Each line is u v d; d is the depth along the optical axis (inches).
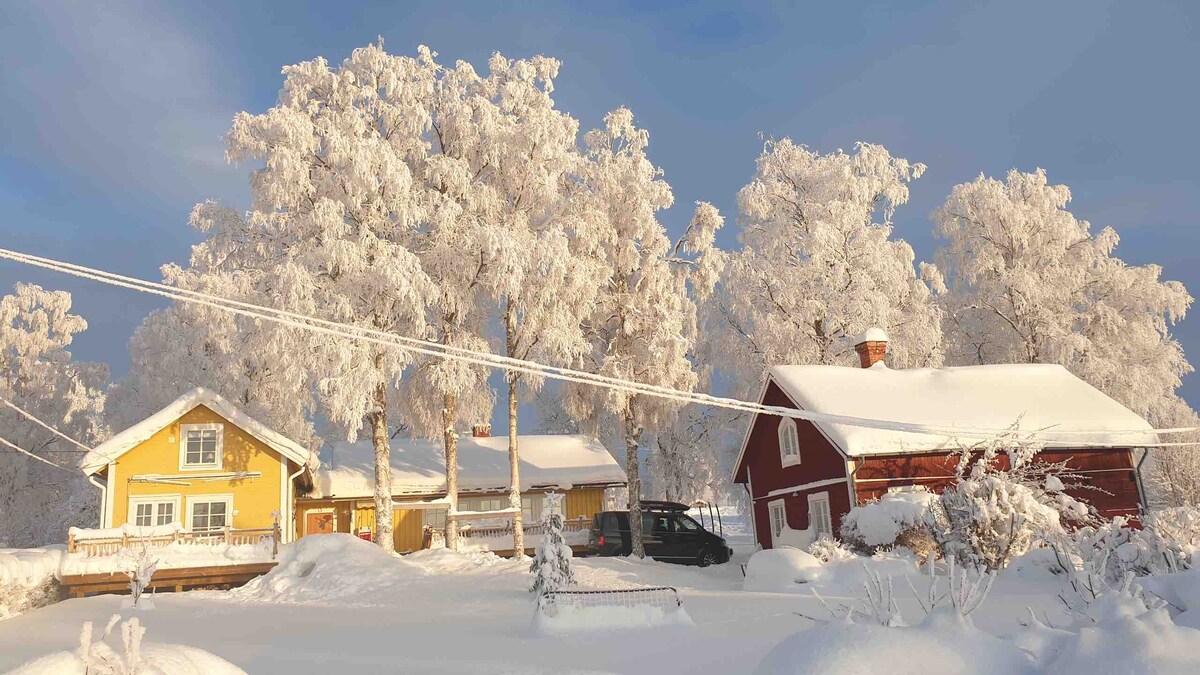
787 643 212.8
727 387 1540.4
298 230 1165.7
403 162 1183.6
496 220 1269.7
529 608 692.7
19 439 1801.2
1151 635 183.6
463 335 1226.0
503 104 1316.4
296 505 1496.1
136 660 203.9
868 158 1540.4
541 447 1707.7
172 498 1174.3
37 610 812.0
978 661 200.7
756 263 1477.6
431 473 1546.5
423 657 453.7
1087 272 1646.2
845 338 1425.9
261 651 493.0
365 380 1075.9
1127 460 1063.0
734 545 1776.6
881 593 273.7
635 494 1251.8
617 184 1323.8
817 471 1077.8
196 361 1792.6
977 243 1722.4
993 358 1691.7
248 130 1170.6
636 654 420.8
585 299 1256.8
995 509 679.1
